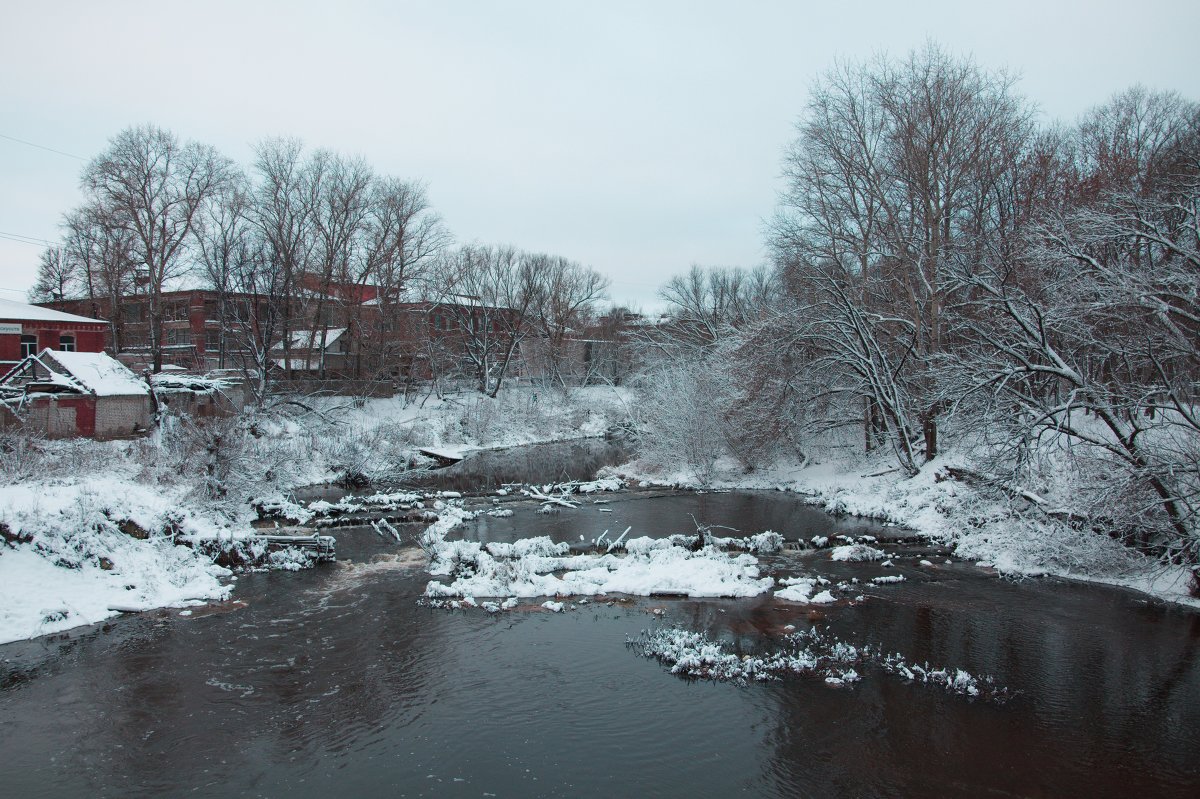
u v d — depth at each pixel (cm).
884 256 3081
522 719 1120
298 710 1147
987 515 2150
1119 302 1623
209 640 1410
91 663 1304
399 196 5300
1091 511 1772
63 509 1675
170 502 2062
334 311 6006
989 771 984
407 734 1076
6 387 3609
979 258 2572
